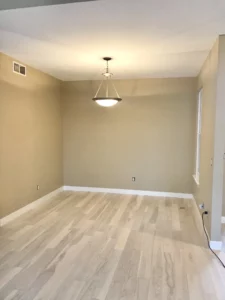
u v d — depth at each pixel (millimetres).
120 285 2568
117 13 2521
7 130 4219
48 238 3639
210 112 3604
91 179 6309
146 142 5961
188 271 2834
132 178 6094
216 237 3361
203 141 4258
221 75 3164
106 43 3461
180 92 5703
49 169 5711
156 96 5828
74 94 6199
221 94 3186
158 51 3803
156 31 3016
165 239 3643
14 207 4453
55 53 3961
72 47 3646
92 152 6246
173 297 2395
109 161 6180
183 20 2693
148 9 2434
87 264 2955
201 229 4004
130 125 6000
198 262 3025
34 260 3031
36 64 4652
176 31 3000
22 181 4676
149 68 4875
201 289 2520
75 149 6324
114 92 6012
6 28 2939
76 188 6406
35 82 5020
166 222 4301
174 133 5805
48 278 2672
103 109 6098
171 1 2271
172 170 5883
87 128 6215
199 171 4742
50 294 2418
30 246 3385
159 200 5617
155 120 5871
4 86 4109
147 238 3674
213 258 3121
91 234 3795
